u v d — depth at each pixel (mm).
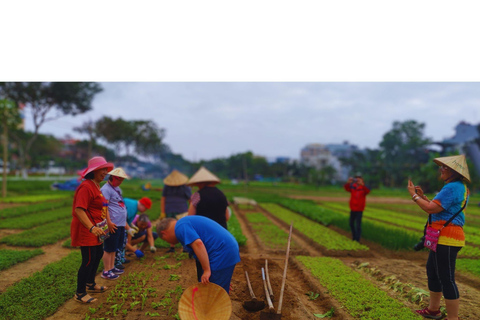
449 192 4691
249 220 15445
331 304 5305
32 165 68062
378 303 5340
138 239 8367
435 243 4758
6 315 4609
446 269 4684
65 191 29984
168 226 4770
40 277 6137
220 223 5867
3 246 9039
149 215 15461
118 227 6637
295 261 7973
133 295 5531
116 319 4633
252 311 5156
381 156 67750
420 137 68375
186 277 6590
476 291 6262
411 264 8062
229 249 4512
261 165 86438
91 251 5309
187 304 4145
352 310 5051
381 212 21281
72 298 5438
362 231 11734
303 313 5008
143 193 29625
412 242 9906
